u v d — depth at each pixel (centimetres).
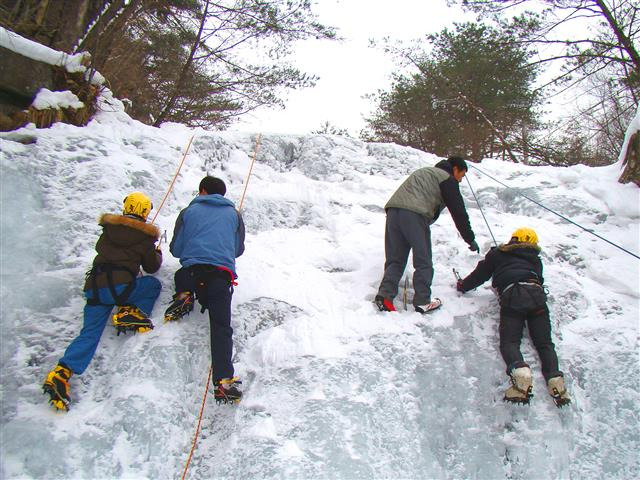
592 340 494
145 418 385
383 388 425
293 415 399
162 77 1227
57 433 370
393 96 1769
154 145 645
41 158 544
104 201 533
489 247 588
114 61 987
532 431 428
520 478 414
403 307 501
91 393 402
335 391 415
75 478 354
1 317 423
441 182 508
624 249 608
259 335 461
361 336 458
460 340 470
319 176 712
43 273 464
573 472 418
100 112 679
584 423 443
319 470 373
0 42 594
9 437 363
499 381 453
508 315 465
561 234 630
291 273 529
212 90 1239
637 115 718
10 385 392
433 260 570
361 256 564
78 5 811
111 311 445
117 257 426
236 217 469
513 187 711
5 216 482
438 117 1725
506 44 1311
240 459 376
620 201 675
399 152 760
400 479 388
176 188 605
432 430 422
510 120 1634
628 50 1198
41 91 616
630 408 453
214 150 689
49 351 418
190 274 438
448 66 1566
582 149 1490
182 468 380
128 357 414
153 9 1131
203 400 415
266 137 734
